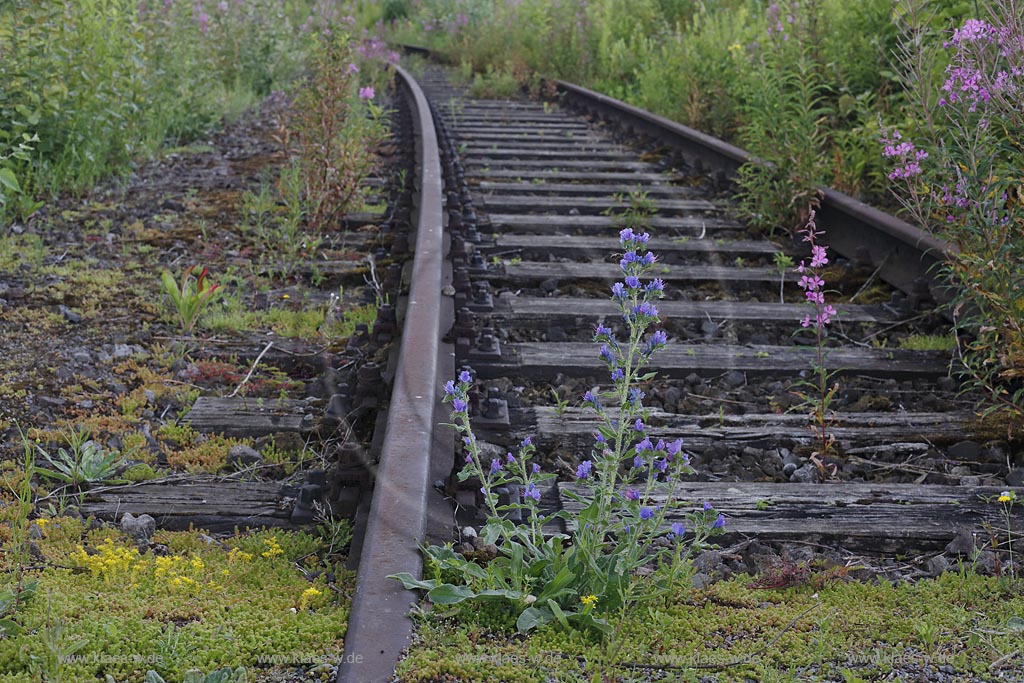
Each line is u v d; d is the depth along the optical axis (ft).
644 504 8.89
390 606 7.41
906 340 15.92
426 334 12.19
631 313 8.80
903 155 14.89
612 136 37.93
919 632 7.77
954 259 14.71
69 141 24.98
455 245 18.71
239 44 49.96
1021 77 13.41
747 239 22.21
